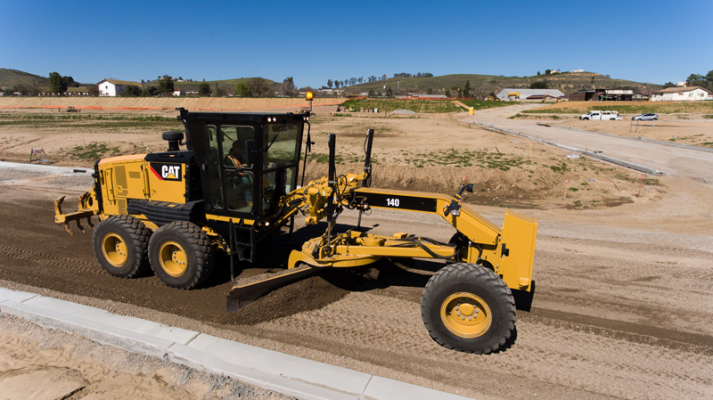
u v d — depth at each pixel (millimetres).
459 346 4625
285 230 8875
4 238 8250
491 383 4148
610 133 37031
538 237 8883
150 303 5621
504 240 4781
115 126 36562
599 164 18547
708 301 5930
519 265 4777
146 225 6605
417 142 27219
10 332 5074
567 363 4496
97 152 22000
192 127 5680
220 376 4195
